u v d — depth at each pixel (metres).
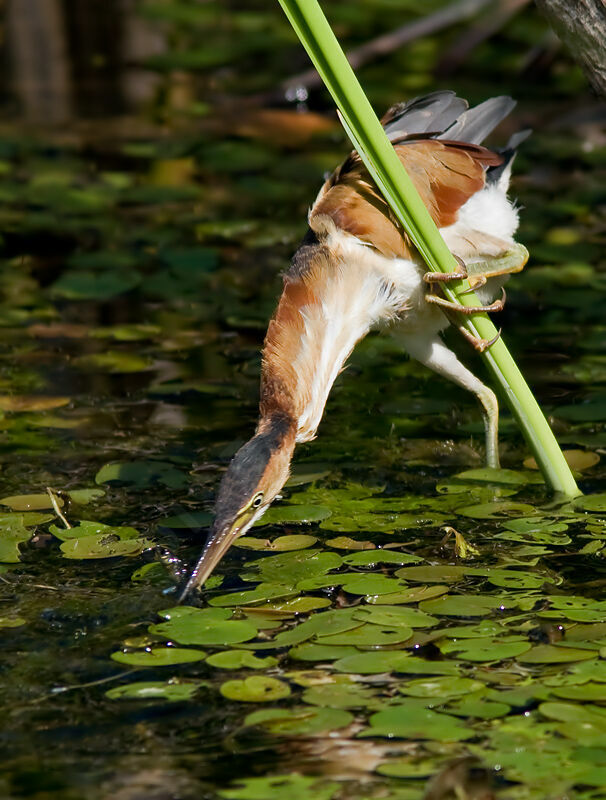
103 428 11.44
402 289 10.02
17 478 10.41
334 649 7.44
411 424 11.59
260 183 17.72
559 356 12.75
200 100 21.16
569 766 6.23
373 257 9.82
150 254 15.53
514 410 9.52
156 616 8.09
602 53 9.26
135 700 7.07
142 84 21.73
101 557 8.95
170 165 18.56
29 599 8.37
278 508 9.71
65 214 17.03
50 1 21.95
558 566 8.66
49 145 19.12
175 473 10.48
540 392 11.87
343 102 8.23
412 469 10.61
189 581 8.31
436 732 6.55
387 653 7.37
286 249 15.58
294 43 22.81
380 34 22.48
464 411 11.89
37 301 14.34
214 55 22.53
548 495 9.75
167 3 23.91
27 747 6.62
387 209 9.95
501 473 10.36
